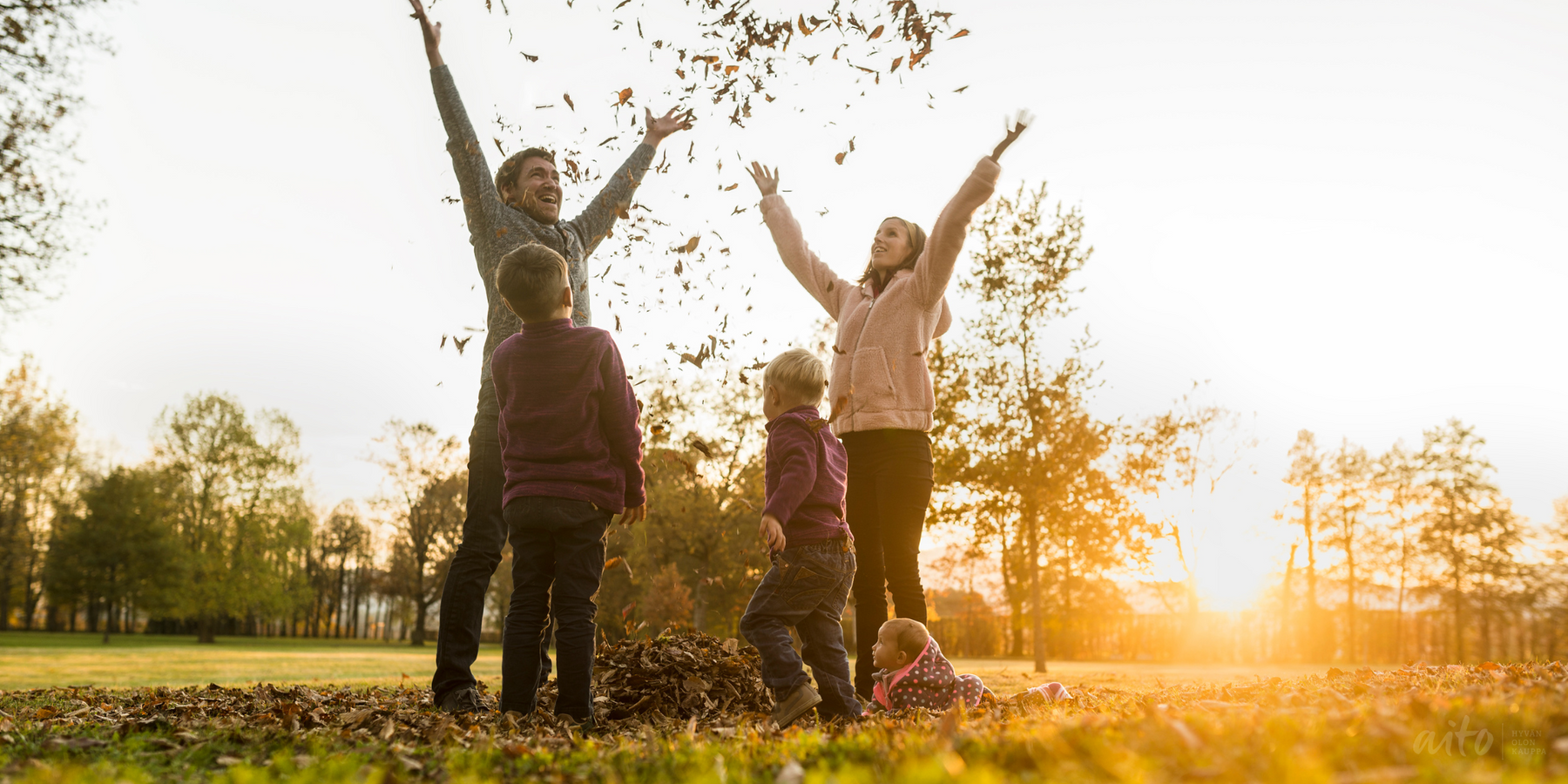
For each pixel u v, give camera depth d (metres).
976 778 1.18
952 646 25.72
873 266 4.20
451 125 3.79
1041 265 14.63
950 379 14.83
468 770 1.73
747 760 1.63
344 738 2.21
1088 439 14.45
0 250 9.88
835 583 3.08
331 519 61.78
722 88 4.28
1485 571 25.53
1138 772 1.17
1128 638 24.55
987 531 15.05
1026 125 3.54
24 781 1.53
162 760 1.93
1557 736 1.35
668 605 11.12
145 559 36.94
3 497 34.81
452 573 3.23
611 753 1.85
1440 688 2.39
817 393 3.32
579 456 2.83
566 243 3.75
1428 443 26.66
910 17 3.95
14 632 50.19
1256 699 2.56
